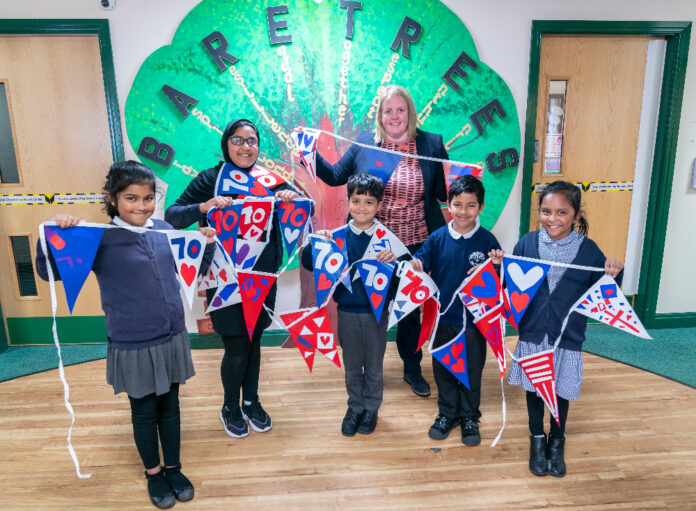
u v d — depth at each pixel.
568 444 1.84
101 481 1.66
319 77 2.56
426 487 1.61
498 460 1.75
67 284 1.29
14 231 2.73
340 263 1.75
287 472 1.69
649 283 2.99
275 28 2.47
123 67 2.50
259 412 1.97
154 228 1.47
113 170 1.34
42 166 2.66
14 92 2.56
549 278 1.60
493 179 2.71
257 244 1.76
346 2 2.47
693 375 2.42
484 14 2.55
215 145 2.59
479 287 1.68
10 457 1.80
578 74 2.74
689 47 2.68
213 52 2.48
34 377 2.44
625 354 2.67
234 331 1.75
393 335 2.88
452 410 1.90
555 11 2.58
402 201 2.06
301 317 1.80
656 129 2.85
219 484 1.64
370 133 2.17
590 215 2.96
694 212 2.94
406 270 1.74
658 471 1.68
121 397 2.24
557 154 2.86
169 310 1.46
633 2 2.61
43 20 2.42
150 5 2.44
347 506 1.53
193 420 2.04
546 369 1.58
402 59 2.55
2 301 2.79
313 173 2.00
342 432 1.92
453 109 2.62
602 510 1.50
